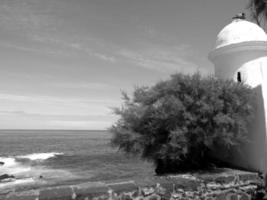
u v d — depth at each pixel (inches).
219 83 294.8
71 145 2381.9
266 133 259.0
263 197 254.5
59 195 178.2
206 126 278.2
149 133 306.8
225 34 360.2
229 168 294.5
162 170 312.8
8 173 968.9
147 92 333.4
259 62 299.1
